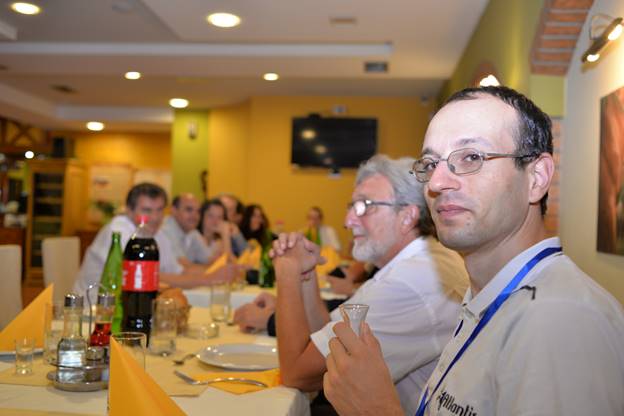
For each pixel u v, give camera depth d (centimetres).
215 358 165
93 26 505
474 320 91
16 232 957
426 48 512
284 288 154
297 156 786
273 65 571
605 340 70
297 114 796
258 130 801
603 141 261
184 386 138
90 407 119
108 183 1048
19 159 1045
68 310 137
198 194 888
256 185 800
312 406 239
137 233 182
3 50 556
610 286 257
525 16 337
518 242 90
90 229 1033
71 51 553
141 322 179
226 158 866
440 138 91
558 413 67
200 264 471
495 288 88
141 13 472
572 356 69
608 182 254
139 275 179
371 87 736
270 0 409
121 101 862
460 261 159
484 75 425
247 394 135
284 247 174
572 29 301
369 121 778
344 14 436
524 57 338
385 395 92
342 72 592
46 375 142
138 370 99
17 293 271
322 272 429
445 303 149
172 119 905
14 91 798
